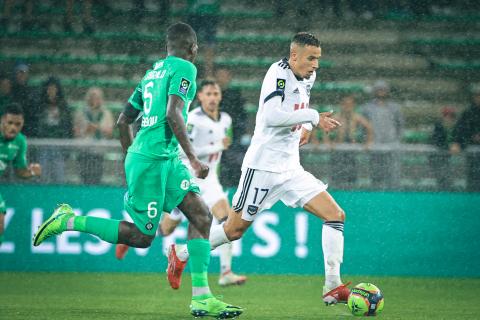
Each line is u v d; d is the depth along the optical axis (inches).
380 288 1138.0
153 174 736.3
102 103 1673.2
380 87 1544.0
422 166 1322.6
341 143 1486.2
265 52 1920.5
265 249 1291.8
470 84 1962.4
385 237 1305.4
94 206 1285.7
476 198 1310.3
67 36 1889.8
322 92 1886.1
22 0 1898.4
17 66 1547.7
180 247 820.6
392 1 1980.8
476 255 1304.1
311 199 816.3
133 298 977.5
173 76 722.2
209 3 1918.1
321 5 1968.5
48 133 1456.7
